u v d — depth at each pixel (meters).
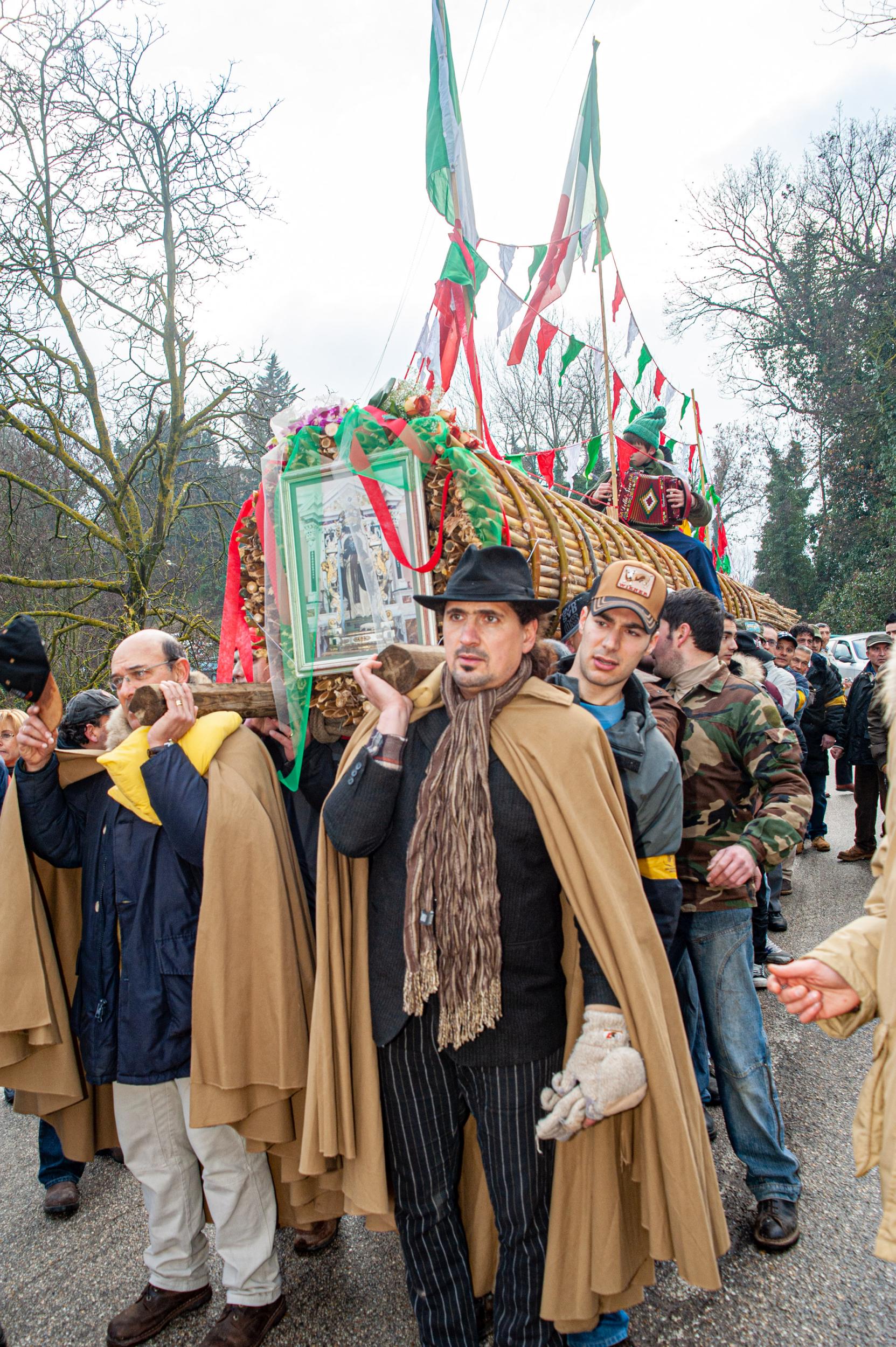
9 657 2.34
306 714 2.38
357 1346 2.31
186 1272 2.43
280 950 2.23
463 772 1.84
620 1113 1.83
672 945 2.71
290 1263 2.71
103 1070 2.34
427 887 1.83
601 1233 1.87
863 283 23.14
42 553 11.91
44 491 10.43
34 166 10.12
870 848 7.17
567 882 1.81
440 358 3.30
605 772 1.89
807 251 23.91
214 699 2.40
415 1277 1.99
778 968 1.56
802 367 24.08
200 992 2.20
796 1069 3.75
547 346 3.98
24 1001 2.38
